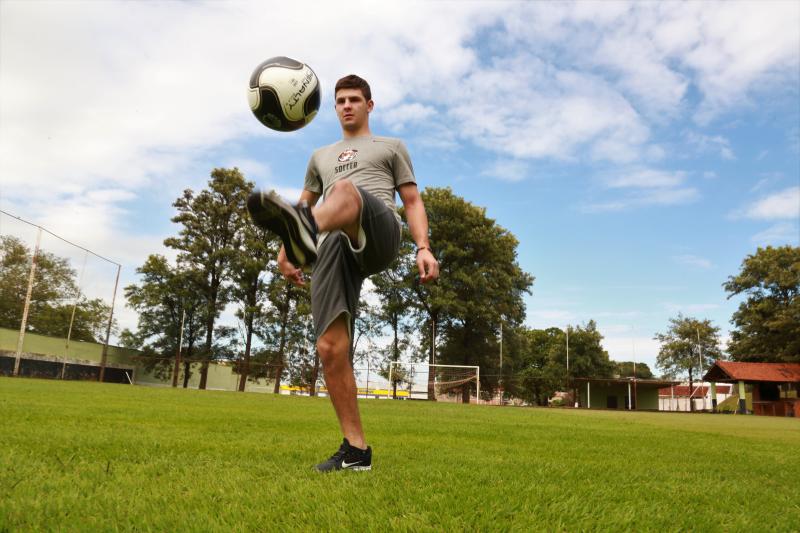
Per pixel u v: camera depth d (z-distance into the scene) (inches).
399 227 108.3
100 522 59.2
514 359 1701.5
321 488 79.7
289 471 97.0
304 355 1528.1
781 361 1737.2
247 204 73.4
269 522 61.8
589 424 337.4
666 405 2529.5
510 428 255.8
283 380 1530.5
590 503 78.4
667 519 73.4
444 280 1542.8
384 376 1617.9
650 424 383.2
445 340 1663.4
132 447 119.0
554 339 2470.5
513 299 1673.2
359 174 111.7
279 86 120.3
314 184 125.9
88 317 1016.2
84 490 75.4
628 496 88.5
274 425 200.4
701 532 69.4
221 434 157.9
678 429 331.0
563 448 167.8
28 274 863.7
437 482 89.0
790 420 770.8
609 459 144.9
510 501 75.5
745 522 75.0
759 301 1852.9
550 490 85.7
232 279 1555.1
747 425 474.9
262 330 1560.0
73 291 971.9
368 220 96.5
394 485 84.7
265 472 96.2
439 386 1578.5
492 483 91.0
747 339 1843.0
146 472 91.4
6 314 844.0
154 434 146.7
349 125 117.5
